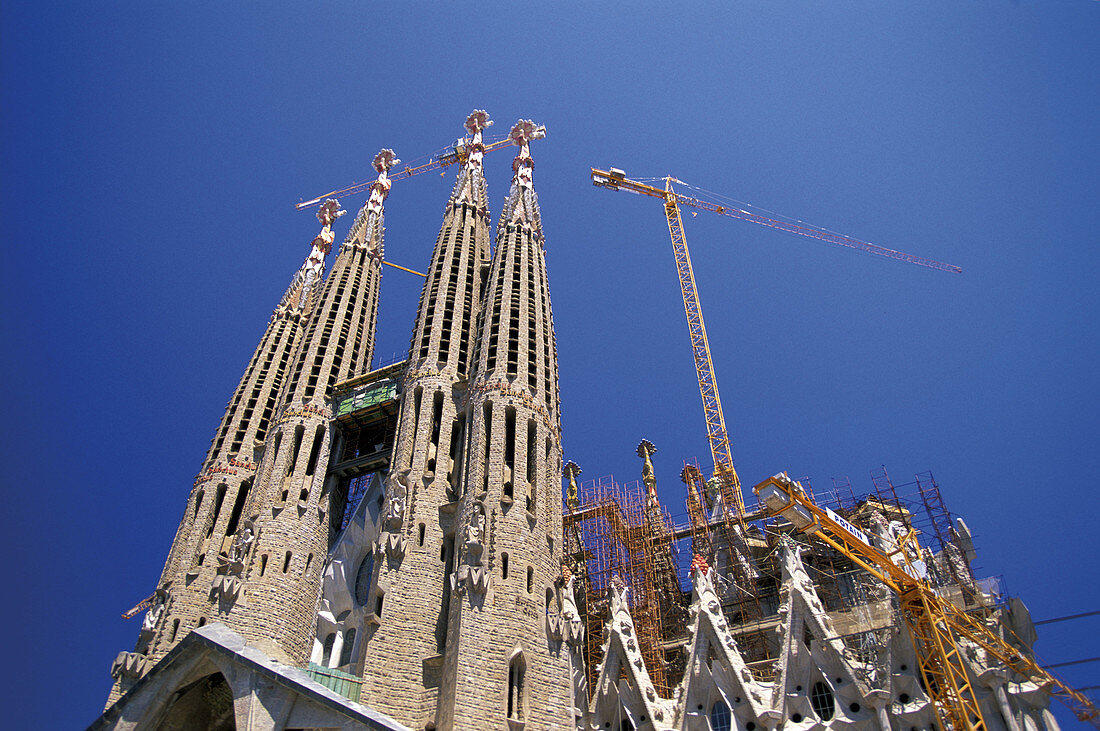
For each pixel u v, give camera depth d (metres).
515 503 66.38
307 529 75.44
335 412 85.38
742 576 82.44
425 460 73.25
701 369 107.31
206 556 74.25
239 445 85.19
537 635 60.41
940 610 60.12
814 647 63.47
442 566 67.00
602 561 85.25
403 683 59.97
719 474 96.62
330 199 121.44
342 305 96.12
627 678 67.94
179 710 55.62
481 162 112.50
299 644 69.31
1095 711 56.12
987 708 56.75
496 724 54.72
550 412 76.00
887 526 67.00
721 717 63.28
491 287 85.62
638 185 125.56
